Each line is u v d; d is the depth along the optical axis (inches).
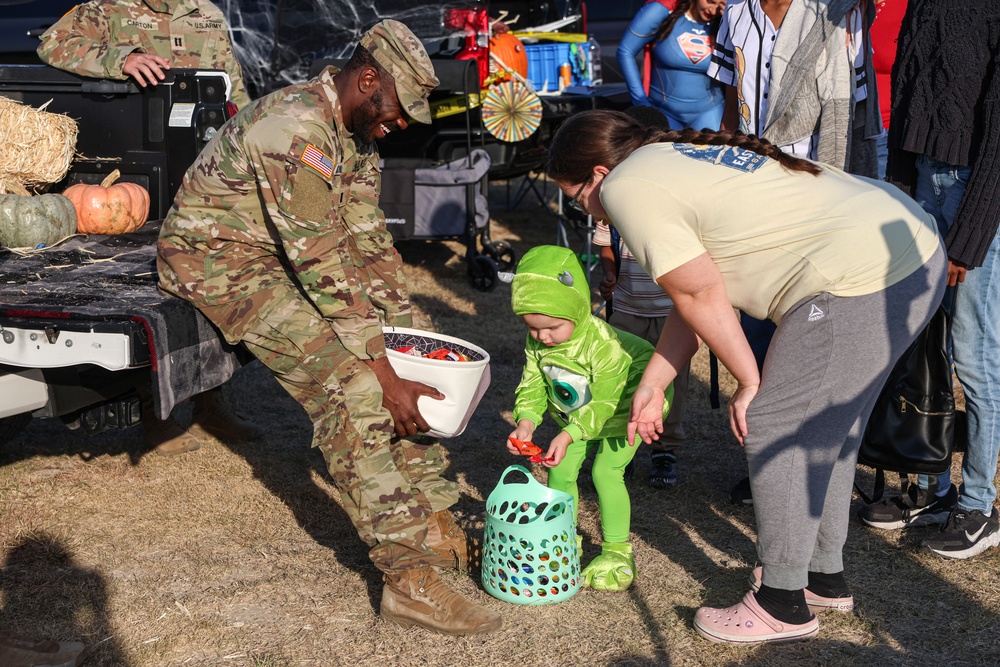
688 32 203.9
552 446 121.7
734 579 132.4
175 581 129.5
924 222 104.8
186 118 160.9
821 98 154.1
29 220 147.7
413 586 117.1
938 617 122.7
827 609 122.6
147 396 169.8
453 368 115.5
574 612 123.0
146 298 120.8
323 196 113.2
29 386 122.6
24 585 127.6
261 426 191.0
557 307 116.7
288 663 111.2
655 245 100.7
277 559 136.3
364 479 113.2
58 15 306.5
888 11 202.1
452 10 289.6
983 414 134.4
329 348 115.3
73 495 155.5
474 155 281.4
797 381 103.5
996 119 124.0
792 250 102.0
